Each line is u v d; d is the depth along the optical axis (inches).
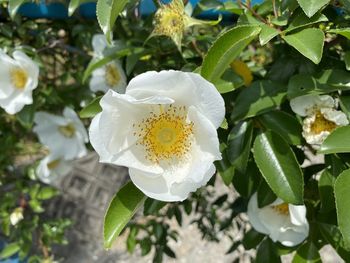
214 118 7.3
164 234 15.9
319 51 8.1
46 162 14.2
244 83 9.6
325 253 24.3
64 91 13.7
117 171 26.2
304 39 8.3
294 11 9.0
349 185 7.7
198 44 11.4
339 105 9.9
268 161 9.1
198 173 7.4
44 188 15.9
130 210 8.2
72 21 13.7
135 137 8.0
